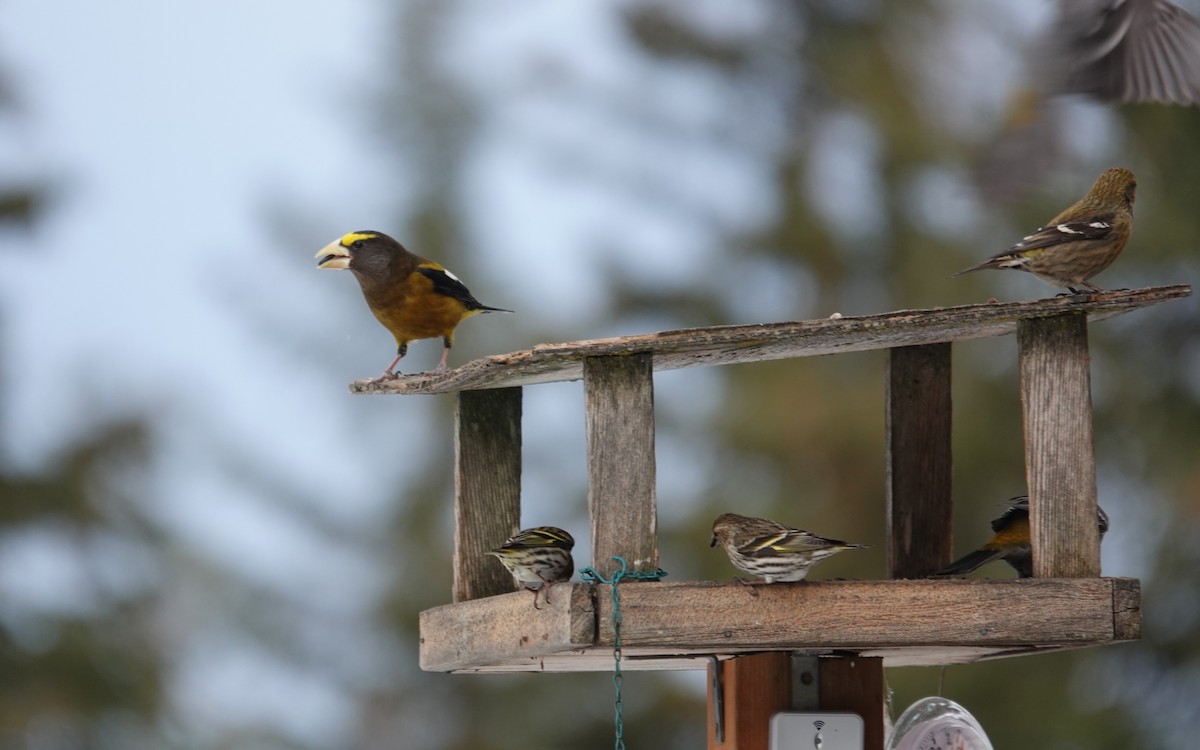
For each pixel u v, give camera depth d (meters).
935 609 6.82
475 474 8.56
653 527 6.91
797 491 17.83
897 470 8.63
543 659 7.83
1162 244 16.48
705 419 18.72
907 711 8.31
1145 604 16.75
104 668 20.55
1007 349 17.56
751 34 21.20
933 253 18.56
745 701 7.52
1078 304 7.18
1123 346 17.09
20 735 20.05
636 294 20.33
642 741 19.02
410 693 21.20
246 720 21.30
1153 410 16.88
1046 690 16.75
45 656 20.50
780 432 17.88
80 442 21.58
